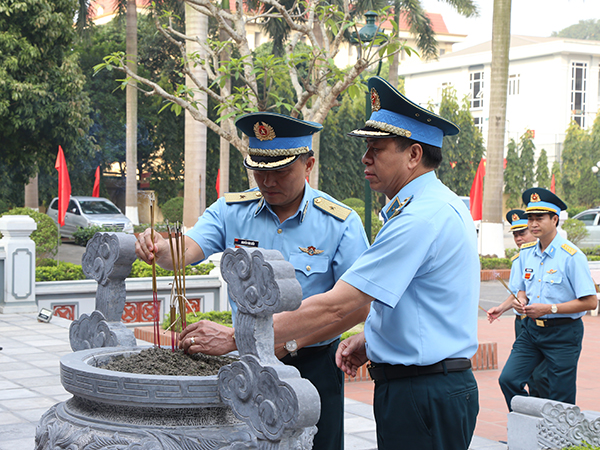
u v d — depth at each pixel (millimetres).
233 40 6734
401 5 23312
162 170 29703
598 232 20469
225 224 2730
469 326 2119
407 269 1964
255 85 6613
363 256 2006
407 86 46844
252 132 2416
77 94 17750
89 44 25391
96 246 2410
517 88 41719
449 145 33094
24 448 3770
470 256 2113
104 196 28781
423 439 2074
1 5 15141
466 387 2107
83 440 1757
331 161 31156
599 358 7512
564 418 3633
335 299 1934
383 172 2143
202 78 11164
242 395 1650
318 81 6406
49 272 9297
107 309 2379
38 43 16234
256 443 1678
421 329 2055
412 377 2084
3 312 8609
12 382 5395
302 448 1804
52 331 7645
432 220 2014
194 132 13875
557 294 4445
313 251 2617
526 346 4562
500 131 16609
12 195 24875
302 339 2379
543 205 4547
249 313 1656
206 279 8562
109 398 1749
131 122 22922
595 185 35062
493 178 16750
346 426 4379
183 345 1954
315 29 18297
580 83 40344
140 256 2318
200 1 6441
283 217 2660
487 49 45250
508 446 3824
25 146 17219
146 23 28516
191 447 1694
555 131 39781
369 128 2152
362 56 6191
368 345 2203
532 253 4727
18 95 15555
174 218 23688
